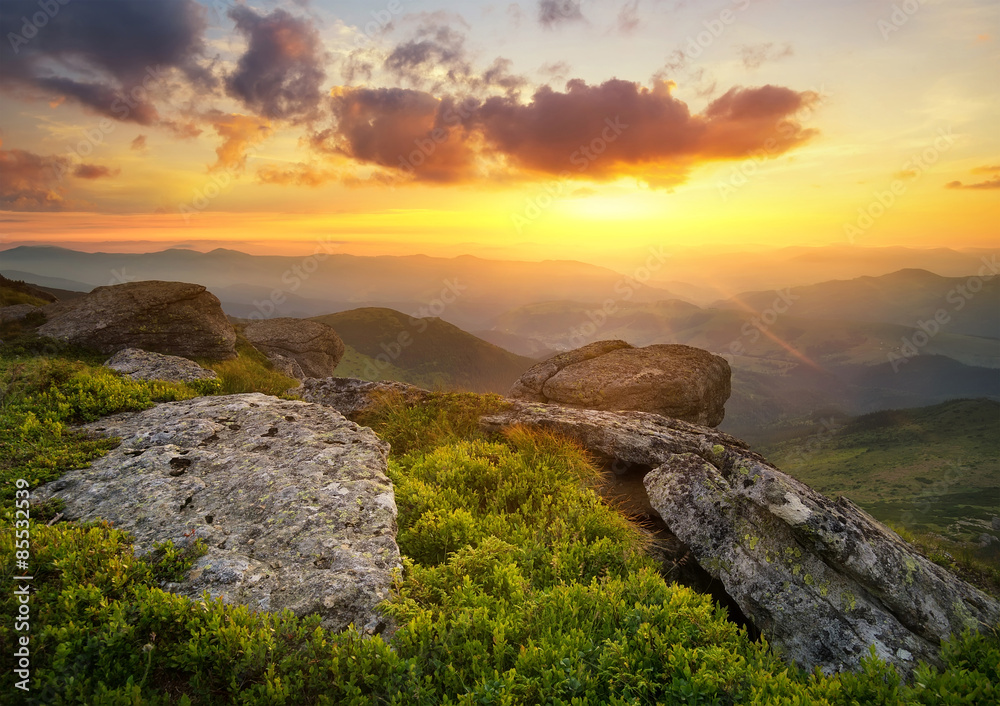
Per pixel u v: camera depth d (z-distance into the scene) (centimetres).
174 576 582
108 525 673
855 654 592
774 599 657
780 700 456
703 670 473
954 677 497
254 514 734
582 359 2000
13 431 977
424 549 741
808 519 668
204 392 1535
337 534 695
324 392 1598
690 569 796
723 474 845
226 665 459
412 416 1370
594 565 709
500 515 835
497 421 1258
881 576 643
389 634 528
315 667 457
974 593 684
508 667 501
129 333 3256
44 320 3291
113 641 454
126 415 1162
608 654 489
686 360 1938
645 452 1068
